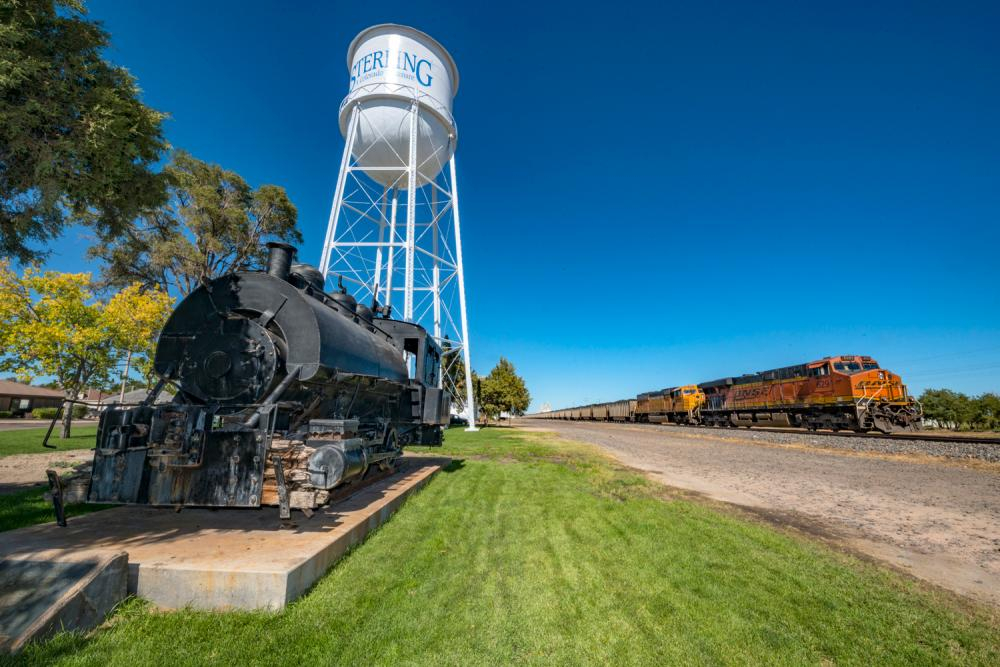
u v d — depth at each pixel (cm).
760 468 1172
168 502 416
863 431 2195
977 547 534
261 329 502
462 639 286
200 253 2466
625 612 332
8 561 297
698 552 467
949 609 361
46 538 383
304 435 493
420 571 392
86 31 583
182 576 312
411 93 2050
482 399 4066
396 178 2341
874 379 2147
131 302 2030
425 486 782
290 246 596
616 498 739
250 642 267
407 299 2023
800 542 526
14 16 518
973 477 1013
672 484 916
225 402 489
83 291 1838
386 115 2055
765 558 455
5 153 557
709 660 274
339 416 625
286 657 254
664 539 507
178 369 511
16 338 1738
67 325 1806
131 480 421
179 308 531
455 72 2330
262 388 482
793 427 2686
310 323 511
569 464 1195
